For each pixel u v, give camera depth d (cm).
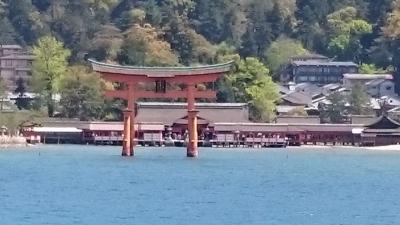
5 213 13562
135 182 17925
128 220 13125
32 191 16238
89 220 13062
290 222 13150
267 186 17612
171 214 13688
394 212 14100
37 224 12700
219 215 13662
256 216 13612
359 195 16288
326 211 14175
